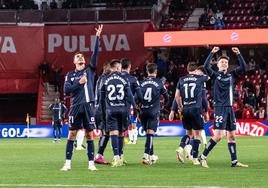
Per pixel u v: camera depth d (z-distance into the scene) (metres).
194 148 36.22
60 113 70.50
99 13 93.56
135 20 92.75
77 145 52.41
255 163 37.19
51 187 25.59
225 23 95.69
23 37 92.88
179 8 99.88
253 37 86.12
